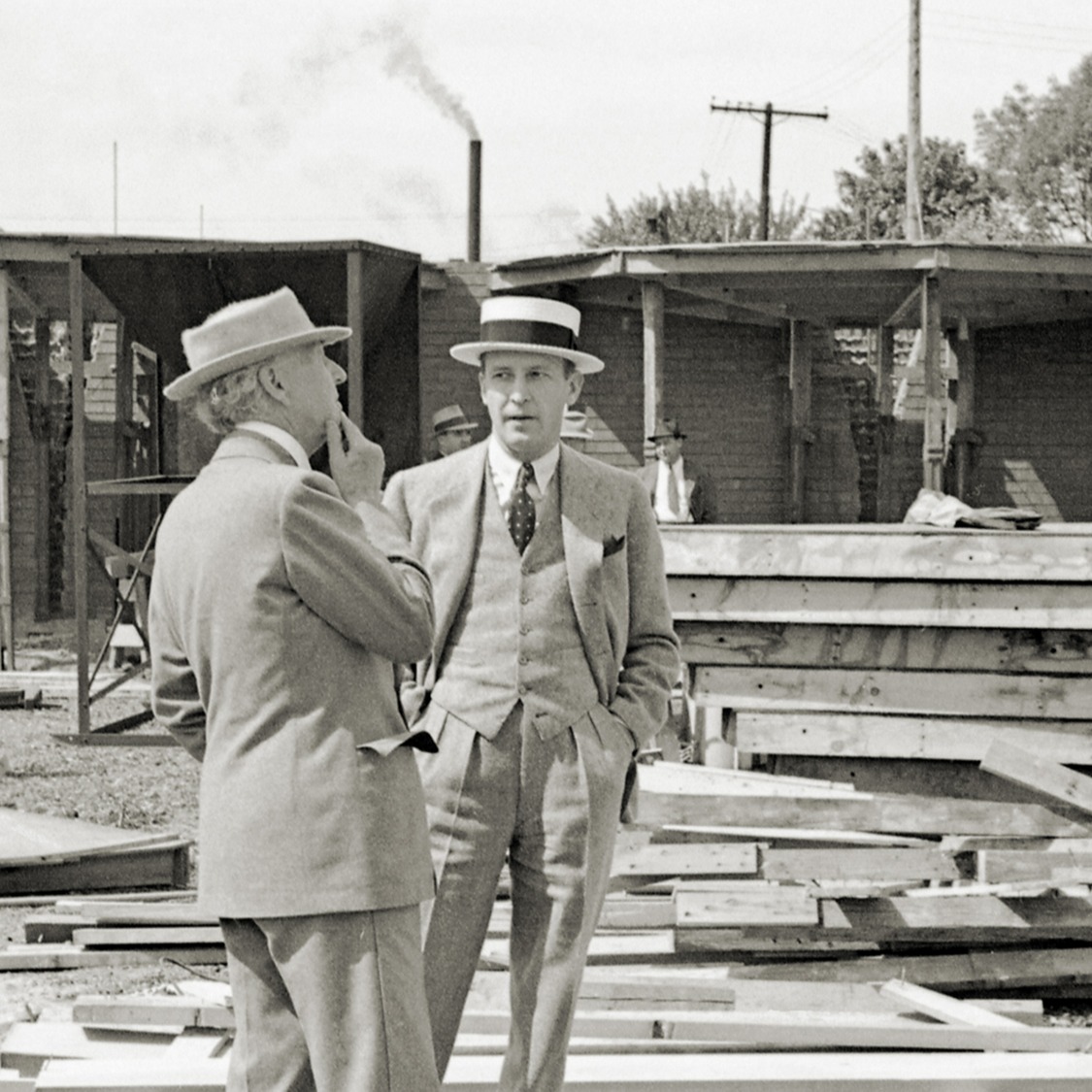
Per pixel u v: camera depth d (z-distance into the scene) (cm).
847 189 7944
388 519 349
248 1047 330
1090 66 7431
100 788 1036
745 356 1950
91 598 1911
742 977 577
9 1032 537
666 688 427
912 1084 467
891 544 634
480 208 2280
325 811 320
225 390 343
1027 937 586
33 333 1939
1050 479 2019
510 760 403
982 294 1781
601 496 423
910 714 646
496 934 600
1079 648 638
